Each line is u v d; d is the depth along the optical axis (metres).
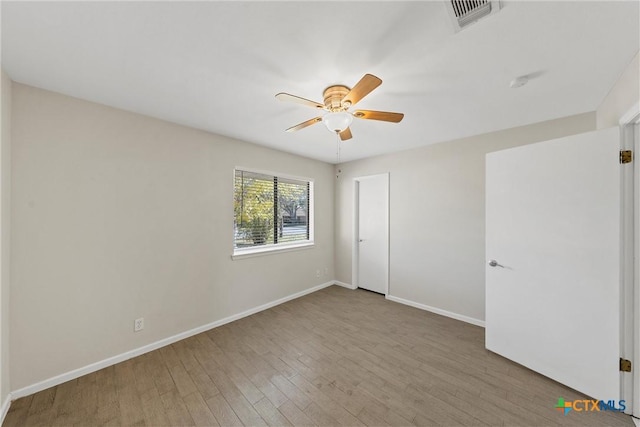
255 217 3.29
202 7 1.07
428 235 3.20
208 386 1.79
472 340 2.45
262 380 1.86
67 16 1.12
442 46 1.32
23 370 1.67
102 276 2.01
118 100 1.95
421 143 3.11
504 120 2.34
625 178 1.55
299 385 1.80
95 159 1.97
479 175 2.78
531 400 1.65
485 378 1.88
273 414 1.55
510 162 2.07
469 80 1.66
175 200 2.43
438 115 2.23
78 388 1.76
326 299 3.63
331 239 4.32
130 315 2.15
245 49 1.36
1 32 1.21
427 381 1.84
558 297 1.81
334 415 1.54
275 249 3.40
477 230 2.80
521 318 2.01
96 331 1.98
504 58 1.42
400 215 3.48
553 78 1.63
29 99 1.71
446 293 3.04
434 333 2.59
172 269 2.41
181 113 2.20
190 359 2.12
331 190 4.32
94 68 1.53
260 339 2.47
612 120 1.75
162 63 1.48
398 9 1.09
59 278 1.82
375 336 2.53
